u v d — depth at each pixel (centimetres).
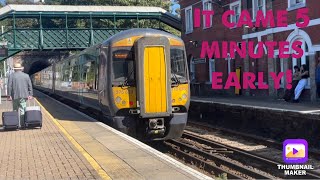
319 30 1906
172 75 1297
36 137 1173
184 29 3319
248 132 1625
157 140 1382
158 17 3697
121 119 1280
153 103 1250
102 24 5041
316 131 1248
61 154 921
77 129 1312
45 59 7125
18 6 3494
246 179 892
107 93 1292
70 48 3662
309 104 1734
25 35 3550
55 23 6166
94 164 812
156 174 723
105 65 1321
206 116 1980
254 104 1761
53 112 1914
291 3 2094
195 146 1343
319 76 1791
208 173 1001
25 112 1341
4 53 2614
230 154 1209
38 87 5597
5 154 938
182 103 1302
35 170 777
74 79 2173
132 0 4966
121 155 893
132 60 1281
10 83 1343
